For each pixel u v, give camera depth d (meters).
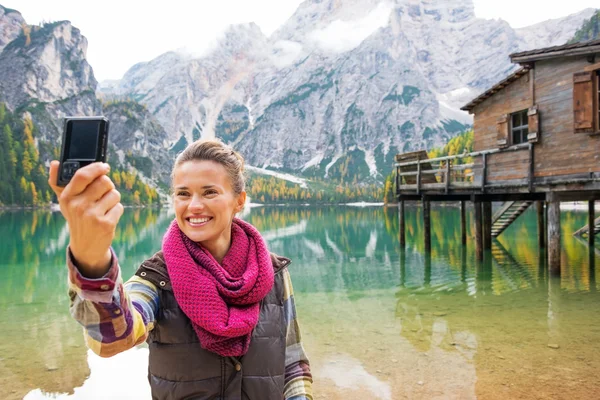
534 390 4.63
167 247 1.53
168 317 1.45
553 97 11.77
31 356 6.00
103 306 1.01
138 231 32.94
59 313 8.52
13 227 38.06
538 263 13.82
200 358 1.45
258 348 1.54
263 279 1.55
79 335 6.96
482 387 4.75
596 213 42.44
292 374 1.75
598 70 10.58
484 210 17.41
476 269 12.98
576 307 8.24
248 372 1.51
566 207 60.38
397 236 25.25
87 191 0.85
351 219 49.28
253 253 1.63
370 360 5.65
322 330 7.03
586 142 10.91
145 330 1.25
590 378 4.89
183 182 1.50
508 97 13.56
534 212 45.91
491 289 10.13
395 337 6.61
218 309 1.42
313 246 21.19
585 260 13.77
